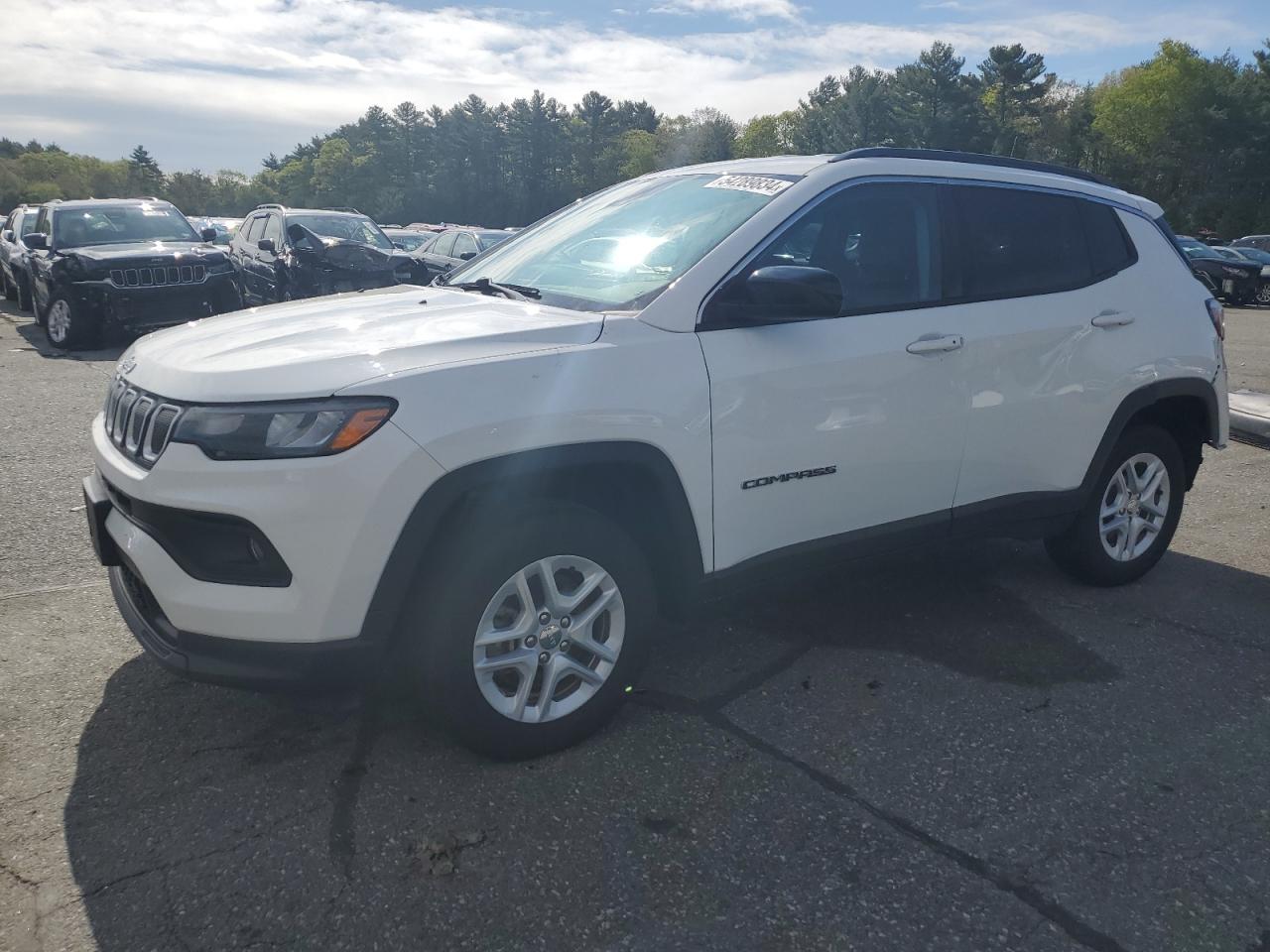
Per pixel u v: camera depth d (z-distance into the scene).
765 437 3.28
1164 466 4.61
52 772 2.96
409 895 2.46
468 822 2.75
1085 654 3.92
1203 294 4.67
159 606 2.84
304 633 2.65
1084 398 4.15
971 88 64.19
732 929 2.38
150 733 3.19
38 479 6.08
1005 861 2.66
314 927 2.36
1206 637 4.12
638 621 3.15
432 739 3.17
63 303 11.51
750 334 3.27
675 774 3.01
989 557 5.03
